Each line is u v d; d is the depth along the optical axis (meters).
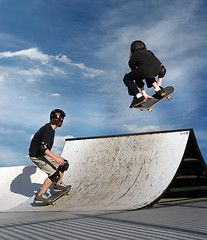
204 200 4.63
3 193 6.79
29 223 2.37
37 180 7.11
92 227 2.02
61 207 4.64
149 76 4.73
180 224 2.04
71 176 5.69
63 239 1.61
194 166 5.10
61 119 5.00
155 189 4.18
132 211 3.34
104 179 5.12
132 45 5.01
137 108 4.94
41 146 4.79
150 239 1.55
